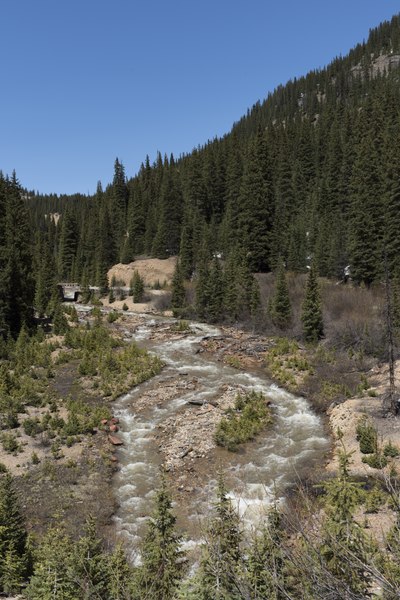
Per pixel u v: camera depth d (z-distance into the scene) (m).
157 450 24.48
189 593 8.91
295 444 24.78
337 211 72.94
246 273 56.72
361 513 15.45
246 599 6.78
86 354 39.31
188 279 78.62
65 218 104.19
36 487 20.08
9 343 41.16
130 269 86.25
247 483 20.72
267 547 8.56
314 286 44.50
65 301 79.00
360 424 24.27
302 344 44.78
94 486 20.62
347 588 5.06
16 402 28.09
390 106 89.62
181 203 98.94
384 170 58.47
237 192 84.25
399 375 31.27
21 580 13.05
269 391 32.81
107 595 10.27
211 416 27.84
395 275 42.78
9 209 50.34
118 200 117.44
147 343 46.47
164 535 11.94
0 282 44.88
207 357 41.72
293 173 93.31
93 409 28.98
